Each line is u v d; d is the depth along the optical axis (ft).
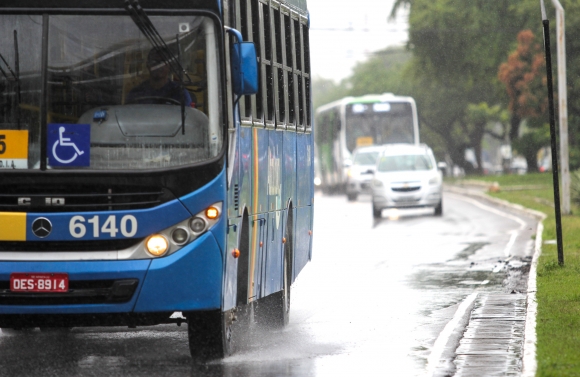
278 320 80.64
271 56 76.33
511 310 90.63
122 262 59.82
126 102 60.70
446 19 423.64
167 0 61.00
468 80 450.30
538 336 71.87
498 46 416.87
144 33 60.90
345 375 61.87
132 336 76.79
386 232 190.39
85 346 72.23
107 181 59.72
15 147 60.29
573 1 350.64
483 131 561.02
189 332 64.64
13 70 60.59
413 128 350.84
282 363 65.87
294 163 85.76
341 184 365.81
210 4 61.21
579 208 226.99
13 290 60.08
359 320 86.17
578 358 62.69
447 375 61.67
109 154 60.23
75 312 60.08
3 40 60.75
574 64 351.67
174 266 59.72
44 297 59.98
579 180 232.12
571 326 76.07
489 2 417.90
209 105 61.00
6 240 60.08
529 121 401.49
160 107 60.80
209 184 60.23
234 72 62.39
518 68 372.17
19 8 60.64
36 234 59.77
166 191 59.93
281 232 79.87
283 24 82.07
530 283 107.55
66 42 60.75
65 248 60.03
